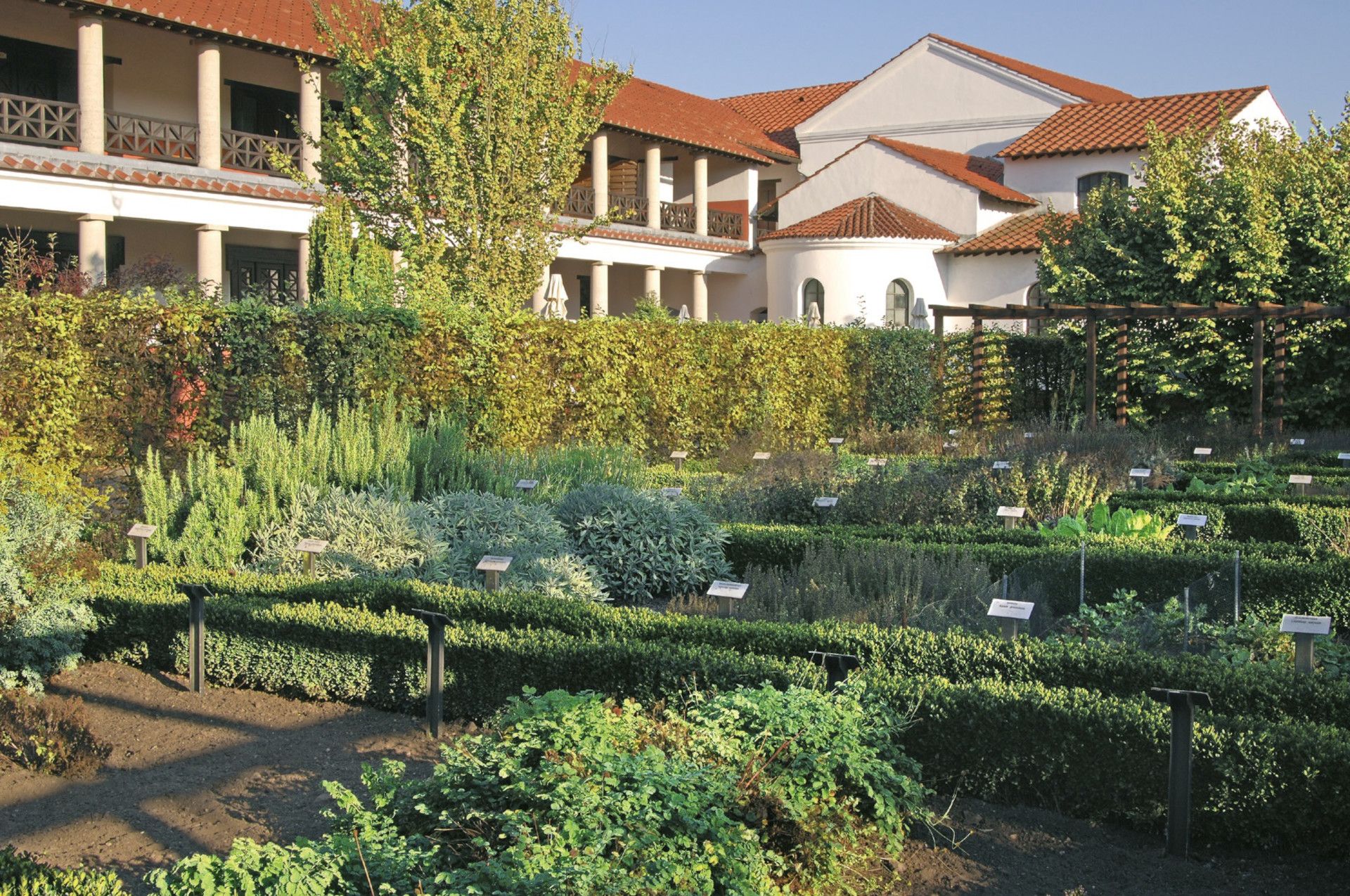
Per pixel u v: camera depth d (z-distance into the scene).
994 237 30.42
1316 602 8.35
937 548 9.38
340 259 17.59
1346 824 4.83
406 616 7.16
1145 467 14.55
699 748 4.81
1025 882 4.80
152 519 9.53
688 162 34.84
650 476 13.98
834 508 12.04
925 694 5.64
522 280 17.56
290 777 5.88
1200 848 5.08
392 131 17.59
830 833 4.75
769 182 38.09
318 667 7.10
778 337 20.39
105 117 21.11
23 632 7.06
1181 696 4.95
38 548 7.39
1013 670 6.30
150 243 23.09
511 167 17.09
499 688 6.64
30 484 7.71
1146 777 5.17
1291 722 5.27
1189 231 21.62
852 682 5.54
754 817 4.55
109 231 22.48
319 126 22.97
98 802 5.55
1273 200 21.12
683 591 9.77
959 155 33.81
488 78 16.86
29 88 21.67
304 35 22.47
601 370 16.67
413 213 16.95
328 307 12.93
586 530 9.92
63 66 22.08
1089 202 23.52
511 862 4.04
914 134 35.19
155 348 10.95
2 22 21.00
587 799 4.16
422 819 4.60
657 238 30.44
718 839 4.28
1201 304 21.52
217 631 7.37
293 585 8.14
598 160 29.14
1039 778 5.43
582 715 4.68
